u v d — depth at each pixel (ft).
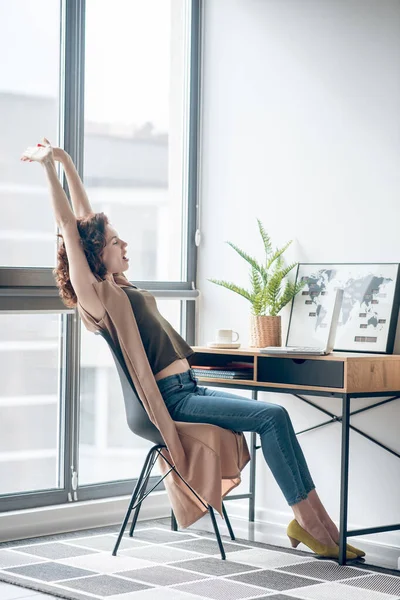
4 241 13.93
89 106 14.92
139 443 15.60
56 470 14.48
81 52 14.67
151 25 15.71
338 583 11.05
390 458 13.21
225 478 12.18
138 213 15.66
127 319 12.09
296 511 12.17
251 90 15.40
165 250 16.01
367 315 13.32
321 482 14.17
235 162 15.65
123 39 15.33
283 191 14.84
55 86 14.48
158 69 15.83
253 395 15.10
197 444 11.94
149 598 10.30
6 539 13.26
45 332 14.30
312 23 14.46
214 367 13.83
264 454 12.17
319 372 12.28
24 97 14.15
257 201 15.28
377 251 13.46
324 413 14.12
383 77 13.46
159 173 15.92
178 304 16.12
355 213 13.76
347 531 12.07
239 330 15.49
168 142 16.02
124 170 15.44
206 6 16.20
